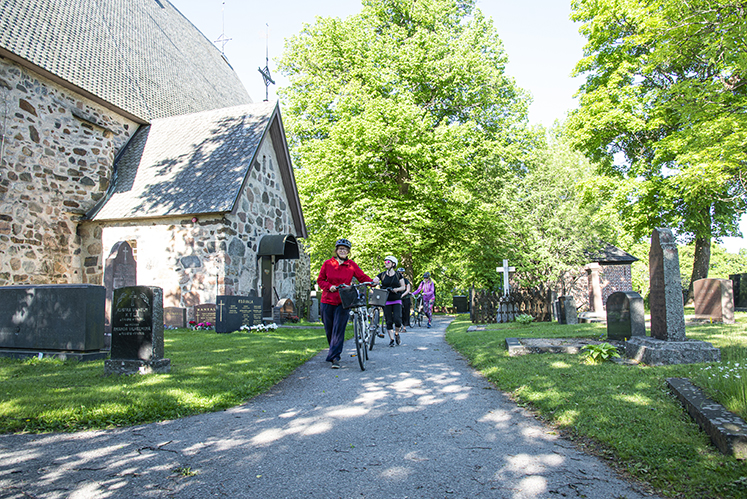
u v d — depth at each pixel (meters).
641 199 19.56
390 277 10.38
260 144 16.27
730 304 12.06
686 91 13.77
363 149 21.61
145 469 3.40
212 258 14.30
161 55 23.09
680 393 4.48
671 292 6.49
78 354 7.46
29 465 3.47
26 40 14.34
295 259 20.27
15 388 5.39
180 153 16.75
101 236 15.32
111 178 16.69
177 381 5.86
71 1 18.36
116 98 17.17
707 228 19.61
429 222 21.77
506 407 4.99
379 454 3.69
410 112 20.98
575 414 4.36
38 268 14.05
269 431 4.28
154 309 6.50
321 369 7.43
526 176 24.84
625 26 19.56
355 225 21.06
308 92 25.53
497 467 3.40
